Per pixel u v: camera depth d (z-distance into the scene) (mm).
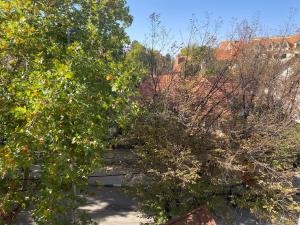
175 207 10969
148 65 13500
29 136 6777
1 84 7820
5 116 7738
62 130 7117
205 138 11555
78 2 11836
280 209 11633
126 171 11617
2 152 6711
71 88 7297
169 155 10391
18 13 8547
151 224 11156
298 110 16688
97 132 7570
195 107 12531
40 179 7719
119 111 8570
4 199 7117
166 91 12438
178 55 14375
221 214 12016
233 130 12367
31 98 6773
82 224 8250
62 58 8977
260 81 16156
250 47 17703
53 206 7082
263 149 12281
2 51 8219
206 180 11141
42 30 9078
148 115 11109
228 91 14867
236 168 10648
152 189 10727
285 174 11859
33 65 8242
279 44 18922
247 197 11469
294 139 13148
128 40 13117
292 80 17422
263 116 13516
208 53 14312
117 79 8281
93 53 10219
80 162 7574
